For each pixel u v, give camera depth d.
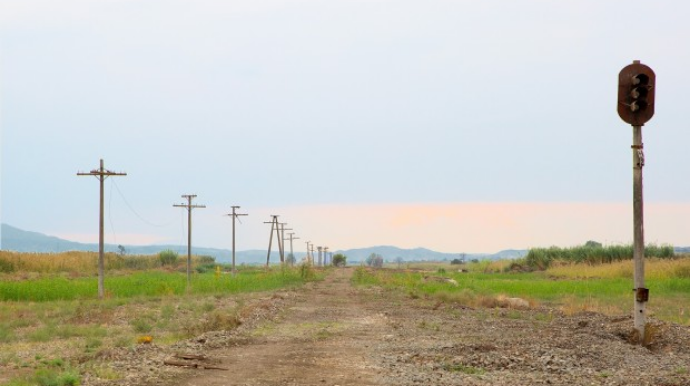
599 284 59.69
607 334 23.75
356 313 38.59
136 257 126.31
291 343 24.84
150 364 19.36
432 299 49.38
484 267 116.31
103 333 29.27
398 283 73.56
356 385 16.30
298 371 18.47
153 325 32.78
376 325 31.67
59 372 18.03
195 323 31.34
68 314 37.84
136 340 25.52
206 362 19.98
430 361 19.95
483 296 46.75
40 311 39.19
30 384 16.78
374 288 66.75
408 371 18.23
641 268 22.91
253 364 19.75
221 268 142.12
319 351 22.59
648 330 22.78
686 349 21.39
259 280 76.88
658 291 51.91
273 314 36.94
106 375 17.44
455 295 48.41
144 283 64.44
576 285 58.91
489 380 16.61
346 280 93.88
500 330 29.20
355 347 23.70
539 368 18.22
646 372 17.31
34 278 79.62
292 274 93.12
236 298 51.78
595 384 15.74
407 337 26.73
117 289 56.12
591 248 104.81
